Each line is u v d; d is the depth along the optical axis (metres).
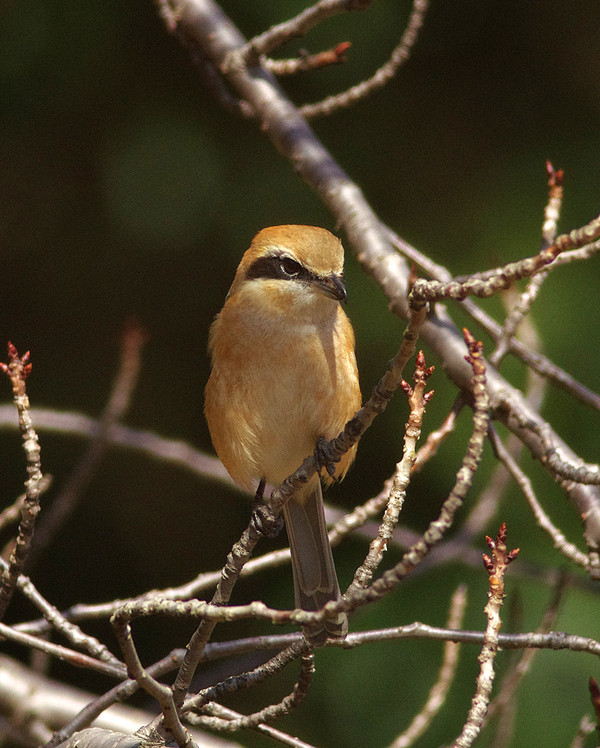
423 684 10.52
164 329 13.96
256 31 12.45
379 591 3.62
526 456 10.97
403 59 8.36
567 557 5.89
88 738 4.84
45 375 14.02
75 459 13.47
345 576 11.46
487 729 9.60
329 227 12.72
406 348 4.19
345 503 12.71
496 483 8.79
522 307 6.85
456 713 10.30
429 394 4.33
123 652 4.09
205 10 9.27
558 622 10.09
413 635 5.25
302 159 8.55
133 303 13.98
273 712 4.96
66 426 8.92
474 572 10.65
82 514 13.70
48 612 5.39
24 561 4.82
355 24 12.75
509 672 7.27
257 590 12.51
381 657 10.72
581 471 5.82
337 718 10.77
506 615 10.05
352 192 8.25
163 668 5.49
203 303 13.82
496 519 10.91
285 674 11.84
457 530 11.26
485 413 3.94
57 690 7.45
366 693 10.67
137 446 8.91
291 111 8.80
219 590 4.68
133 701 12.05
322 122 13.41
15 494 13.27
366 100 13.45
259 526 4.67
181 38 9.31
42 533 7.60
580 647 4.97
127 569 13.73
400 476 4.29
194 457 9.01
